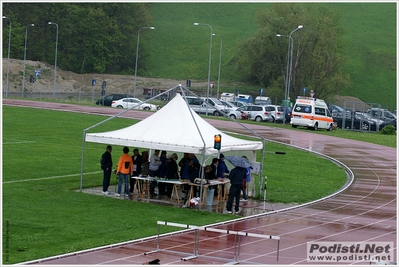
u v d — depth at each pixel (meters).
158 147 30.55
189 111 32.97
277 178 41.12
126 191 32.59
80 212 27.86
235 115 83.69
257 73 128.38
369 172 47.16
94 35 145.12
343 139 66.69
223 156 33.06
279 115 85.69
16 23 141.62
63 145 48.56
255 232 25.94
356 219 30.16
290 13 118.31
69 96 110.12
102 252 21.47
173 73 145.50
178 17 174.12
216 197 33.97
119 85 129.50
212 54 153.62
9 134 52.12
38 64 127.56
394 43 156.75
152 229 25.38
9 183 33.47
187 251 22.00
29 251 21.16
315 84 111.75
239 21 174.12
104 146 49.78
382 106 130.62
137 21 155.88
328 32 112.75
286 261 21.38
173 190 31.36
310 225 28.09
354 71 143.00
